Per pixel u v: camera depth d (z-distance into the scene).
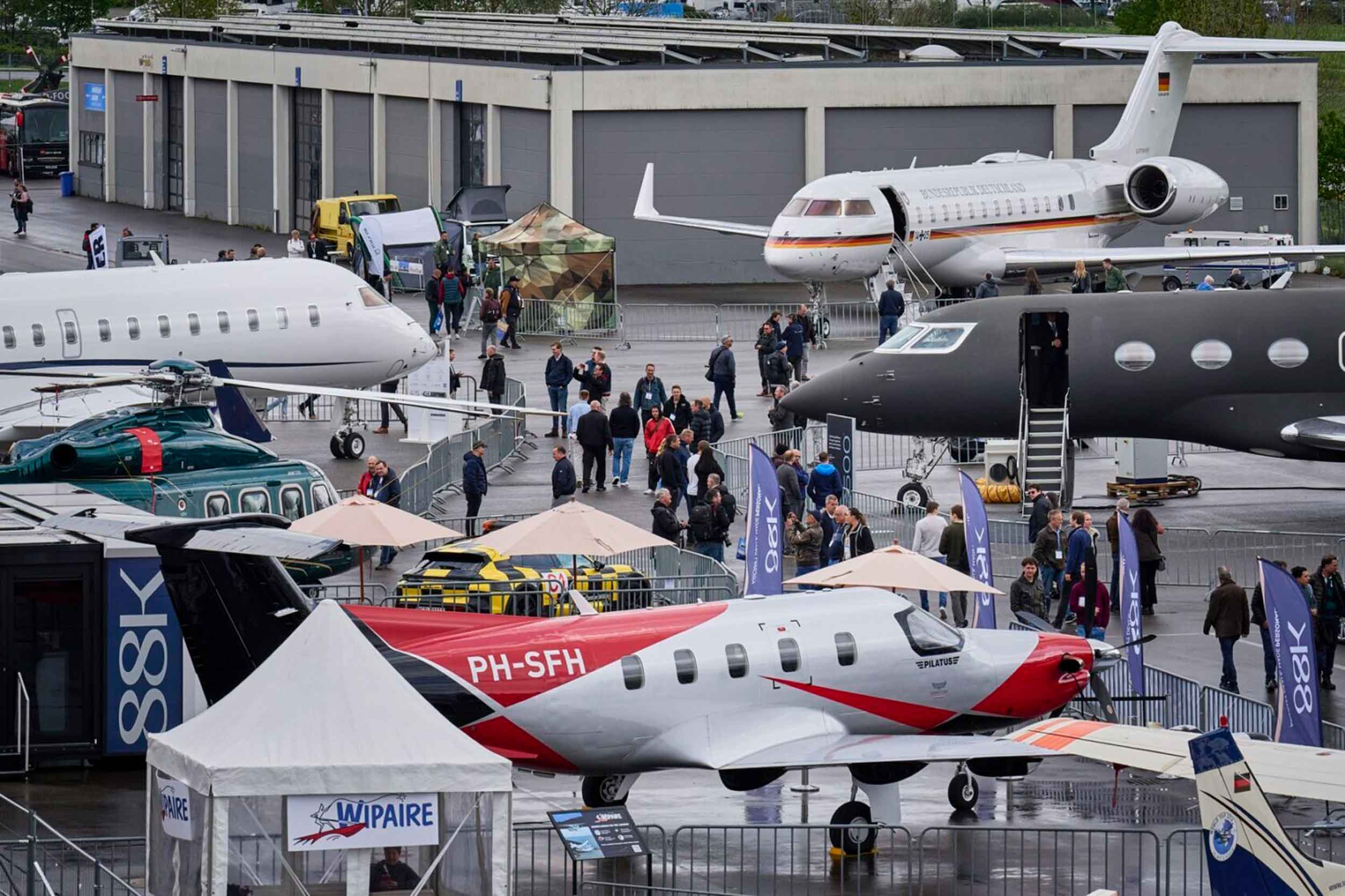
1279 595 50.03
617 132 156.50
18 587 51.28
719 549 75.00
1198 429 87.50
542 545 59.84
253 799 33.44
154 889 35.72
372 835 33.88
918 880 43.94
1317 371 86.12
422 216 149.12
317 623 37.22
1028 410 86.38
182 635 46.50
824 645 47.22
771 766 43.75
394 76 172.12
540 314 132.75
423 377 98.81
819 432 95.00
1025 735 42.00
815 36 173.75
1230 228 165.88
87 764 53.09
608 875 44.44
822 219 128.75
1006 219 136.12
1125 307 86.56
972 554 63.97
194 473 67.06
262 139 190.25
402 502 82.75
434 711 36.34
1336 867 36.66
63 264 161.00
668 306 144.62
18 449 67.00
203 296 92.06
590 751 44.91
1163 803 50.59
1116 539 71.44
